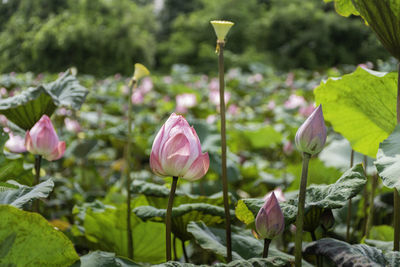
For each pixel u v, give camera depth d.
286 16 24.05
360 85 1.57
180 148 1.08
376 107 1.60
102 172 4.45
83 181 3.62
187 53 29.77
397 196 1.27
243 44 30.39
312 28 23.44
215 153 2.83
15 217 0.98
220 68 1.25
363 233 2.03
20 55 18.31
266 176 3.35
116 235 1.77
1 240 0.99
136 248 1.77
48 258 1.06
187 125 1.12
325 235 1.39
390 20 1.11
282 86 10.88
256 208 1.21
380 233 1.82
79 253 2.14
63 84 1.88
